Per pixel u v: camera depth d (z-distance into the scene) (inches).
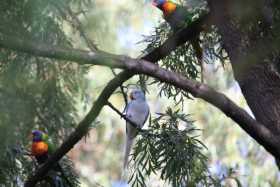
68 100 444.5
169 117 367.2
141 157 361.4
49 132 465.4
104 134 872.9
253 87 332.2
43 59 386.0
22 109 383.2
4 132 382.0
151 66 321.4
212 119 813.9
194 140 357.7
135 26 769.6
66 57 314.8
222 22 345.1
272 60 333.1
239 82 339.0
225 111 317.4
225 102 316.2
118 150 896.9
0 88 377.7
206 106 816.9
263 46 324.8
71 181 425.1
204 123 813.9
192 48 416.8
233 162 784.3
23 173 435.5
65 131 463.8
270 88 328.8
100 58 317.4
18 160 432.8
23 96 391.2
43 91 401.4
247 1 317.4
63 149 370.9
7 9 330.6
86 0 382.6
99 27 378.3
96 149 907.4
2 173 409.7
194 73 411.5
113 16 764.6
